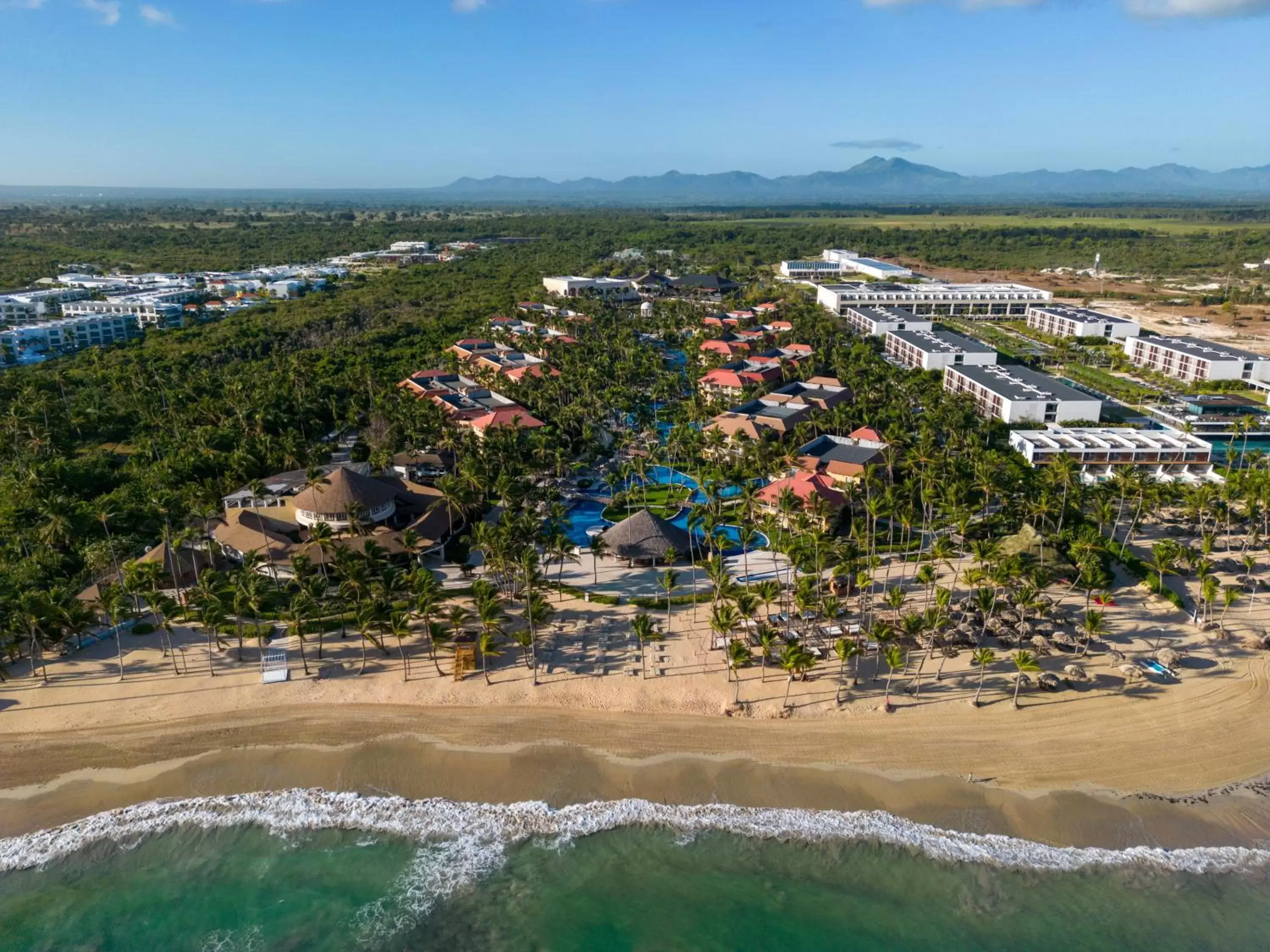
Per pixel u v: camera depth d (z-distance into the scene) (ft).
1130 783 269.23
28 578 354.95
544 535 401.90
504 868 242.58
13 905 232.12
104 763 276.00
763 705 301.02
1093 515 461.37
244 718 296.30
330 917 228.22
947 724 292.40
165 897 234.38
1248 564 374.43
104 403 632.79
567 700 304.91
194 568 378.73
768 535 407.85
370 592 337.72
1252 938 221.87
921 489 452.76
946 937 222.89
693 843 249.75
